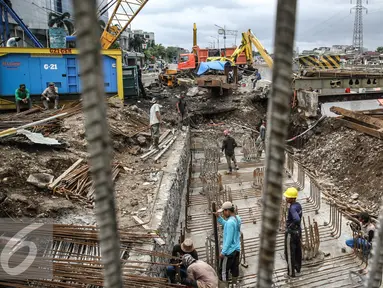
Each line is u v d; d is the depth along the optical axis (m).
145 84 33.12
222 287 6.05
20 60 14.19
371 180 11.18
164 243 5.59
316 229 7.24
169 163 9.93
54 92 13.64
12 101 14.36
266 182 0.79
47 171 7.34
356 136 13.55
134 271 4.67
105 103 0.68
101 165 0.70
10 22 32.81
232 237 6.03
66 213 6.19
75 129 10.38
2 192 6.04
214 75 25.77
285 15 0.69
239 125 19.88
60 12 39.75
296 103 18.78
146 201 7.11
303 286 6.27
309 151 15.84
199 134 18.03
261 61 40.94
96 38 0.64
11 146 7.82
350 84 16.84
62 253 4.72
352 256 7.14
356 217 8.40
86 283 4.16
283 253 7.42
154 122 11.05
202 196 10.48
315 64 20.33
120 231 5.71
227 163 13.22
